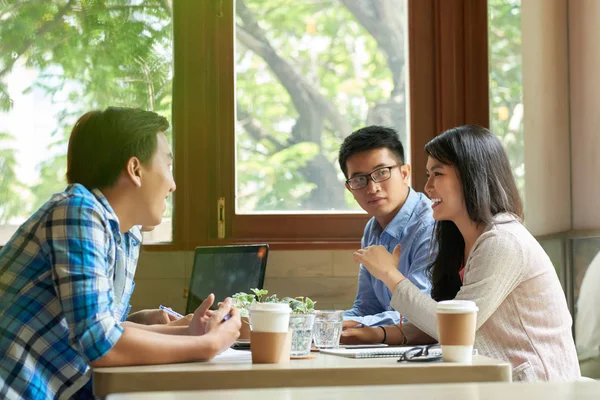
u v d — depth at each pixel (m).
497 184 2.17
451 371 1.32
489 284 1.98
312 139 3.79
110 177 1.72
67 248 1.54
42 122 3.70
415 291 2.00
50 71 3.71
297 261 3.58
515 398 0.65
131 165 1.72
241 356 1.62
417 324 1.98
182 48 3.72
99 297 1.51
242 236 3.71
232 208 3.71
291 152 3.79
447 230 2.33
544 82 3.36
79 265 1.53
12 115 3.69
